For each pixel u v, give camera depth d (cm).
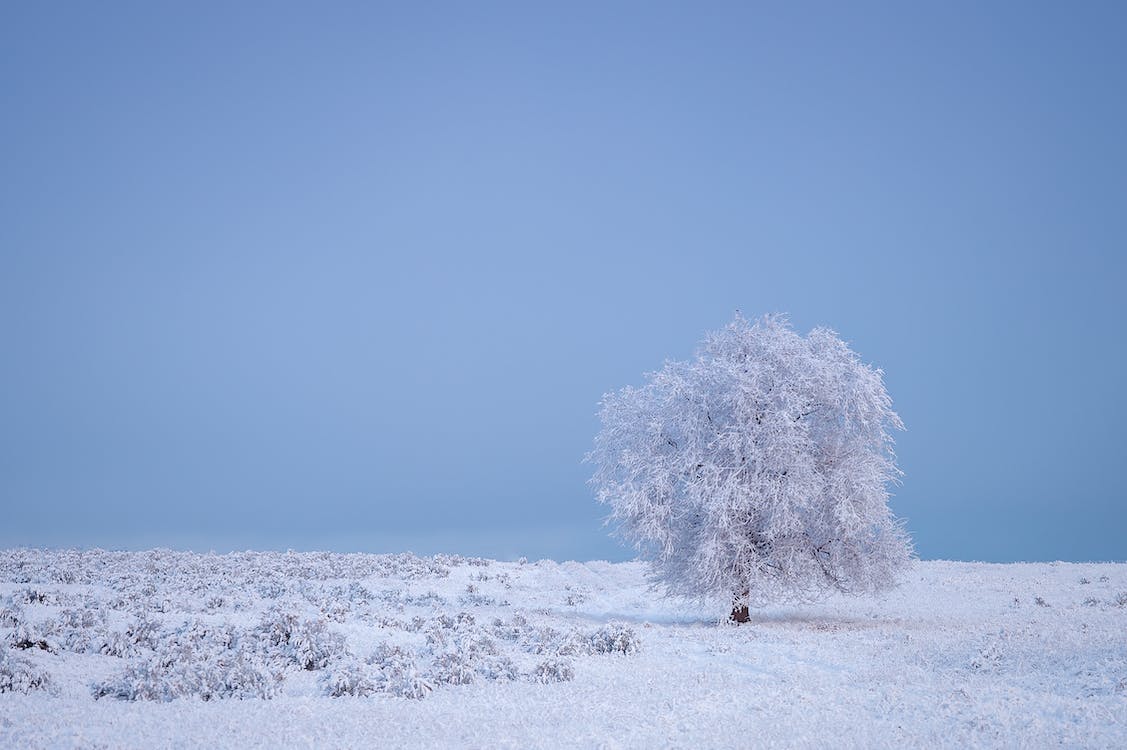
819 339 3566
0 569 3959
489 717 1655
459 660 2088
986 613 3400
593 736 1481
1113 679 1773
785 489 3209
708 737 1482
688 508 3388
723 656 2405
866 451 3400
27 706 1641
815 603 3603
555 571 4944
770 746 1408
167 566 4394
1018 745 1356
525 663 2228
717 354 3619
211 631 2269
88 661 2067
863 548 3344
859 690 1902
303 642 2133
